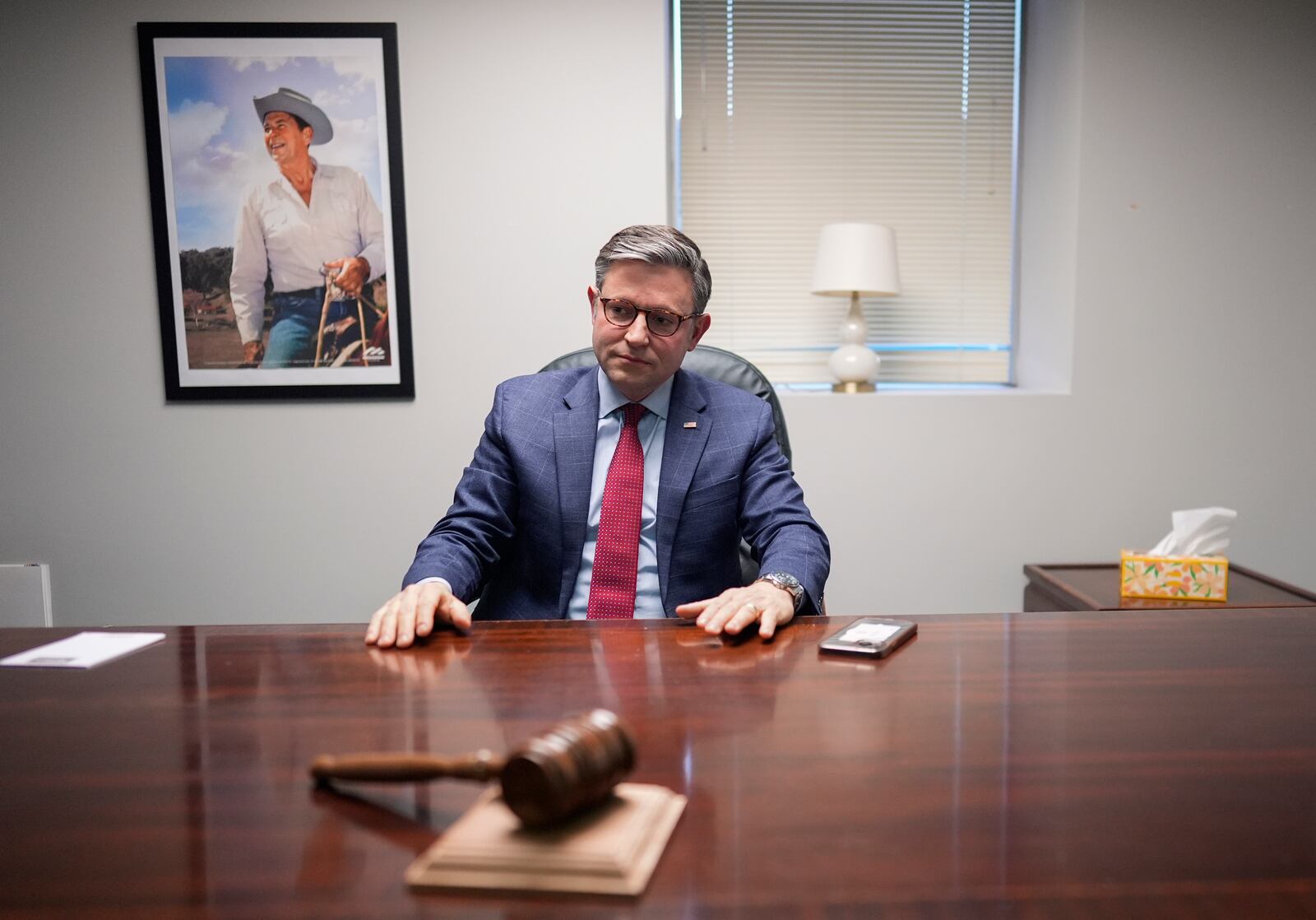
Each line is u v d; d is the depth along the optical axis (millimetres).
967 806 703
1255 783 746
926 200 3162
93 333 2656
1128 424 2826
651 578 1697
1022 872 607
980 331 3211
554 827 631
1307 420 2852
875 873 604
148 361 2676
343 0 2586
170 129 2590
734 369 1989
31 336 2648
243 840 651
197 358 2664
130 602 2729
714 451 1721
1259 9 2725
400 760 693
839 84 3119
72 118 2594
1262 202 2781
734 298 3162
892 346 3199
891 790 730
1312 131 2768
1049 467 2822
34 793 730
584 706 926
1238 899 578
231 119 2596
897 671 1046
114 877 602
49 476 2688
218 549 2729
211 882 596
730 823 673
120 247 2639
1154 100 2736
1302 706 932
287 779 752
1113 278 2783
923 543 2820
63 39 2566
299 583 2744
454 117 2637
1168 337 2809
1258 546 2877
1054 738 842
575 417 1737
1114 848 640
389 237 2645
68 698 964
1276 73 2744
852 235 2820
